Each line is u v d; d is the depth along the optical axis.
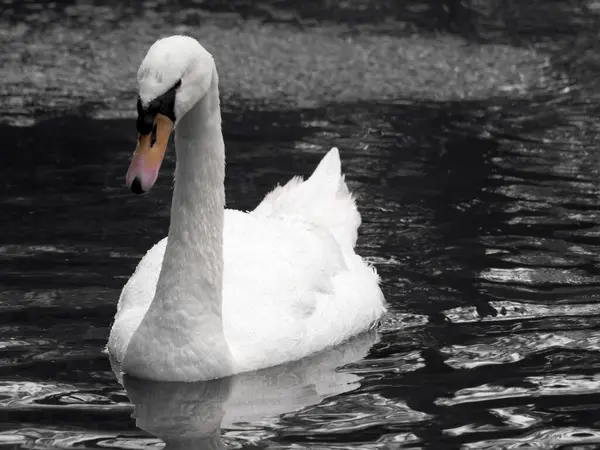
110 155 17.45
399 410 10.16
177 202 10.77
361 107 20.48
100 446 9.35
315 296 12.06
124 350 11.07
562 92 21.70
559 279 13.44
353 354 11.66
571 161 17.64
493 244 14.47
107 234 14.39
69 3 25.38
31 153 17.42
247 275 11.87
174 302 10.78
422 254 14.22
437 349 11.68
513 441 9.52
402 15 25.64
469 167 17.31
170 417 9.99
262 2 26.06
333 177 14.34
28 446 9.29
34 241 14.09
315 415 10.08
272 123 19.33
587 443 9.48
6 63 21.92
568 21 25.73
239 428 9.80
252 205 15.52
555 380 10.80
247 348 11.23
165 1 25.81
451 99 21.17
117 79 21.53
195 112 10.38
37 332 11.72
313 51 23.31
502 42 24.36
